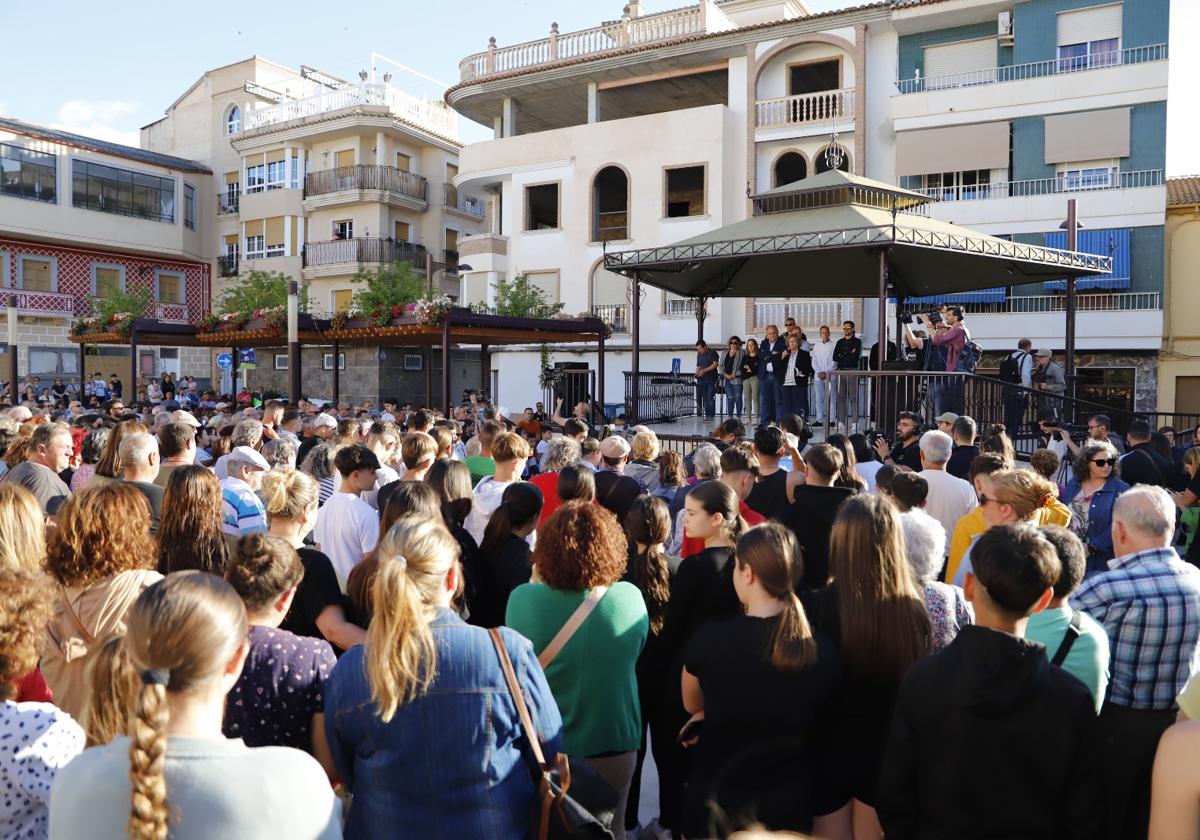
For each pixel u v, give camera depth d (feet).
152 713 5.36
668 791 12.19
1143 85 72.38
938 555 10.89
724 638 9.15
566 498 14.48
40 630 7.34
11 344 63.21
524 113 104.32
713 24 89.86
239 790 5.54
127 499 9.51
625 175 92.63
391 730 7.06
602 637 10.08
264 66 127.75
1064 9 75.31
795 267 48.39
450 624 7.48
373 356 99.09
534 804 7.39
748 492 18.78
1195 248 77.15
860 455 23.08
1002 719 7.43
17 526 10.21
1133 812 8.86
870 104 82.07
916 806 7.95
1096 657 8.92
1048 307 77.36
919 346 46.11
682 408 51.85
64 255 113.39
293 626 10.88
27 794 6.88
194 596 5.82
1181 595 9.75
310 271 115.75
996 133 77.15
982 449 20.29
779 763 8.87
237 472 16.78
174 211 122.72
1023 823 7.42
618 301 91.20
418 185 119.34
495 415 31.17
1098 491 19.21
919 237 34.81
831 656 9.16
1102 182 74.74
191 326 59.11
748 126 85.51
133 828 5.14
